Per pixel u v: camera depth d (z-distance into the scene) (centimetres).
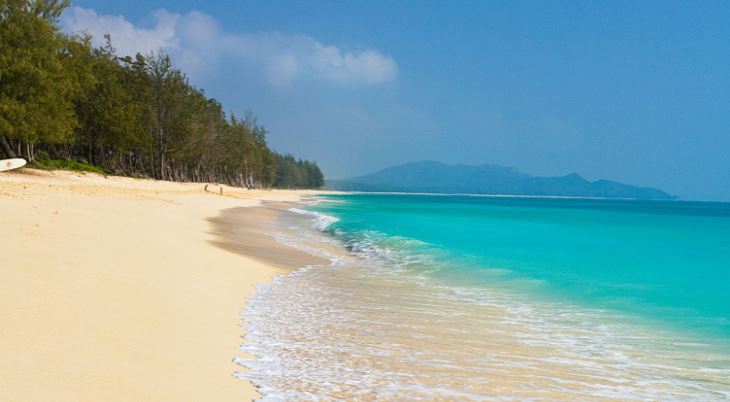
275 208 5850
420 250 2261
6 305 739
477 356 835
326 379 691
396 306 1191
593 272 1747
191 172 11581
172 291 1057
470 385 701
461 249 2333
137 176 8200
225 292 1185
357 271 1719
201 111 9500
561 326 1049
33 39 4734
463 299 1303
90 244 1347
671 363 830
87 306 817
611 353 874
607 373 776
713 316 1146
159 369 639
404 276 1634
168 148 8769
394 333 950
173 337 778
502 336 966
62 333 681
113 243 1446
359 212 5912
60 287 880
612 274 1711
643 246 2609
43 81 4666
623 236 3200
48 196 2611
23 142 5488
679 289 1466
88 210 2208
